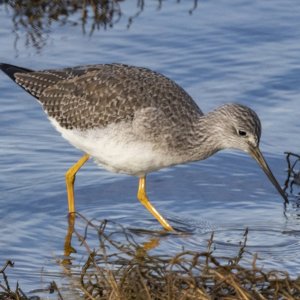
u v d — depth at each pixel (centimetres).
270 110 1764
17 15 2078
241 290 1130
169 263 1198
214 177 1600
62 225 1444
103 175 1605
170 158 1444
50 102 1508
